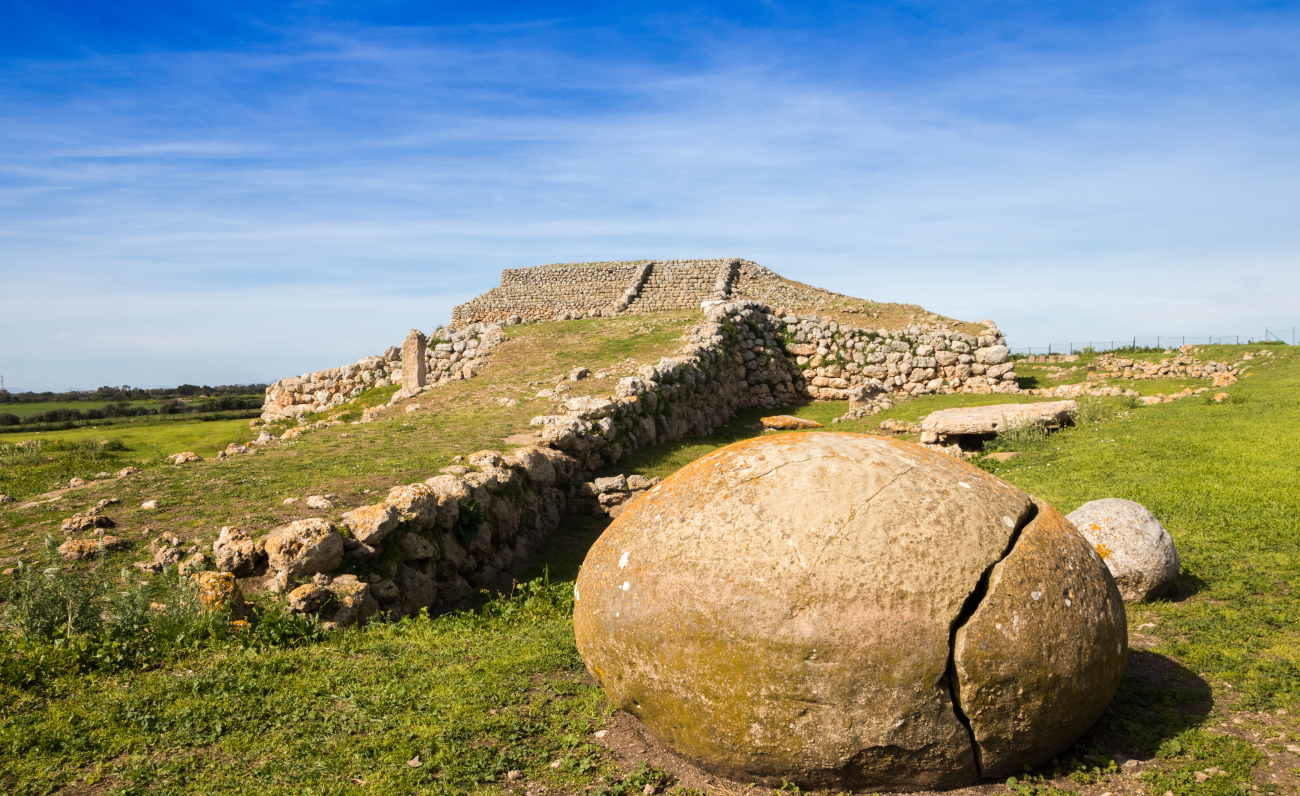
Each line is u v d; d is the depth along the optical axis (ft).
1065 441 53.06
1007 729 14.85
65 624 22.81
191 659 21.74
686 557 15.65
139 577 26.40
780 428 74.02
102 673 20.72
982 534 15.20
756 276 146.41
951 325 99.66
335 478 36.88
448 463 39.63
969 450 58.03
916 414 74.43
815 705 14.44
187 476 38.78
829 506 15.33
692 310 111.24
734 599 14.84
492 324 98.99
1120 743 17.17
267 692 19.77
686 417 67.46
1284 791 15.10
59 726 17.90
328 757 16.69
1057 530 16.29
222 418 119.24
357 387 98.43
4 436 88.89
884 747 14.51
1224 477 38.81
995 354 86.69
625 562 16.60
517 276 155.94
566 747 17.06
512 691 19.81
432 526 30.14
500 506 35.09
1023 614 14.64
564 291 151.64
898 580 14.44
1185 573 27.96
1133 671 20.81
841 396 89.35
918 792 15.38
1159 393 75.00
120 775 16.16
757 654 14.58
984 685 14.43
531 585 29.84
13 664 20.24
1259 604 24.91
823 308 115.14
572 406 52.90
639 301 140.26
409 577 28.27
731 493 16.24
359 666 21.40
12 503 35.53
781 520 15.33
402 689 19.77
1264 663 20.61
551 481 41.42
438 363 93.04
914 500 15.43
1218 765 16.10
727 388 81.05
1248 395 62.75
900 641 14.21
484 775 15.96
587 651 17.37
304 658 21.88
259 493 34.58
